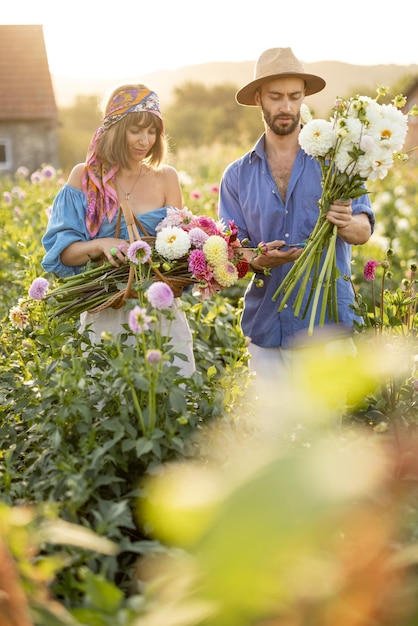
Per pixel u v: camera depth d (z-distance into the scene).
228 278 3.79
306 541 0.89
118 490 2.93
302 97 4.22
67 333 3.90
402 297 4.13
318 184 4.19
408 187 16.36
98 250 4.00
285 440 2.96
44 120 32.75
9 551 1.70
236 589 0.81
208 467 3.07
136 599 1.92
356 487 0.72
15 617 1.38
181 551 2.25
